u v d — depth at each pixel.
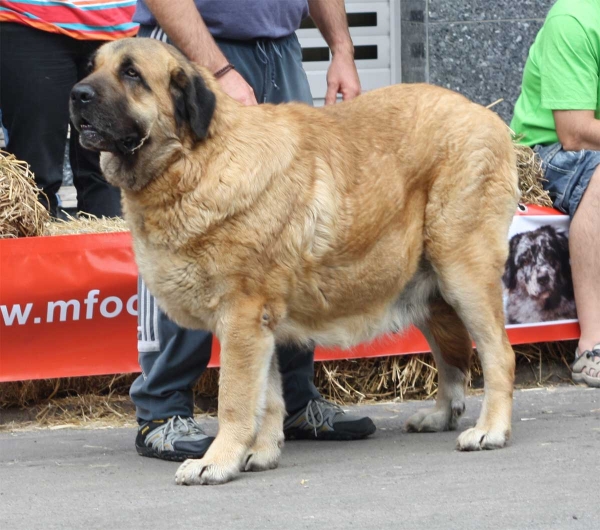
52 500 7.55
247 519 6.91
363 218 8.38
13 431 10.30
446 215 8.70
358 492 7.47
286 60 9.45
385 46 18.16
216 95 7.98
